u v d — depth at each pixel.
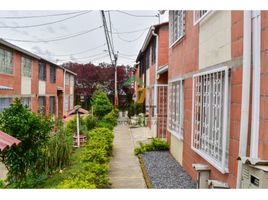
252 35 3.58
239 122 3.89
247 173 3.25
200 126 5.65
